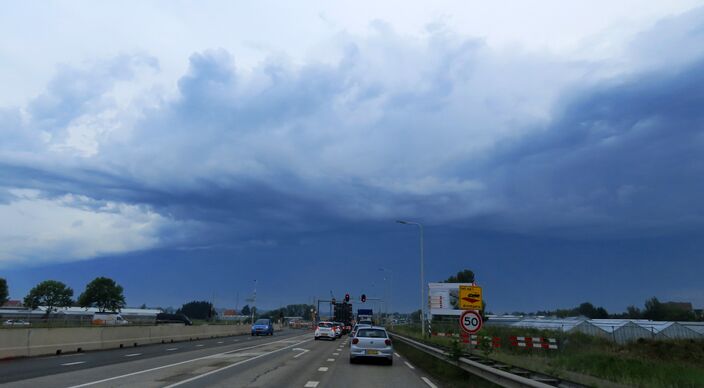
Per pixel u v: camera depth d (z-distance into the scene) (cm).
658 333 4381
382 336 2270
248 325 6462
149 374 1555
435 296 7138
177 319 7169
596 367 2183
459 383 1463
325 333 4719
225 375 1588
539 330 4984
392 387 1432
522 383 1034
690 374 1992
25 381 1336
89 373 1545
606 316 12875
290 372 1755
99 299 12012
